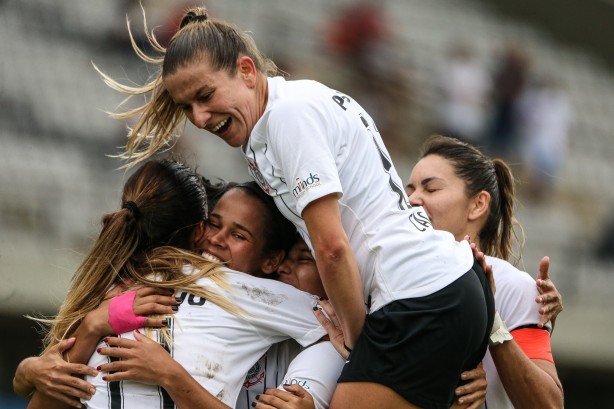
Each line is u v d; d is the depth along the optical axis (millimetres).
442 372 9727
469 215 12047
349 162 10062
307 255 11359
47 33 37500
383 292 9875
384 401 9734
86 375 10469
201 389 10156
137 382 10250
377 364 9773
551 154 43625
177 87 10000
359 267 10070
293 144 9688
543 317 11031
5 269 28953
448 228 11961
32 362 10672
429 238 10055
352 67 43281
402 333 9703
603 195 44250
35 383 10547
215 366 10391
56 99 35219
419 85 43844
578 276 40531
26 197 31875
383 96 43062
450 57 45156
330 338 10641
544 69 48688
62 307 10953
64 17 38062
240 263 11219
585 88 49219
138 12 37625
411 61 44594
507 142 43312
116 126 34844
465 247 10336
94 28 37906
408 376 9695
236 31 10203
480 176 12086
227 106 9945
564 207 42938
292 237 11367
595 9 51344
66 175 33062
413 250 9914
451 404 10062
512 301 11109
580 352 35375
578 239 41656
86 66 36938
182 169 11586
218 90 9914
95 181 33438
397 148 41562
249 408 11133
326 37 43750
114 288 10922
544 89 45156
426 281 9789
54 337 10883
